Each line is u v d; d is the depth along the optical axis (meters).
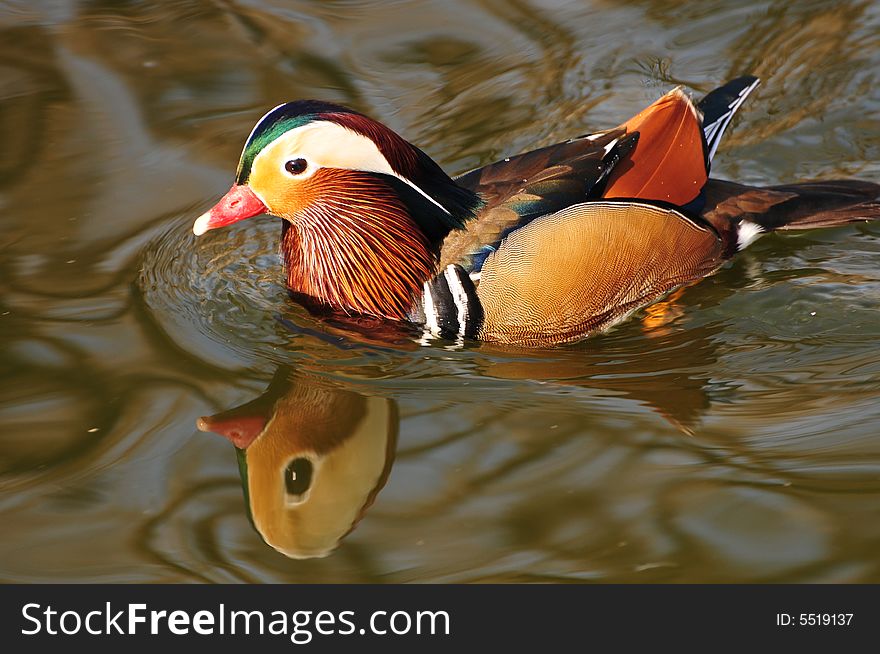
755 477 7.09
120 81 12.06
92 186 10.58
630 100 11.62
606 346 8.77
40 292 9.24
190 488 7.29
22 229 10.02
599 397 8.07
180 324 8.96
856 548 6.50
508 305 8.55
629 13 12.99
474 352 8.71
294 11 13.34
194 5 13.50
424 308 8.81
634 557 6.57
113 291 9.28
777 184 10.56
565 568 6.53
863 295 9.02
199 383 8.24
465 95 11.79
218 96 11.82
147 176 10.71
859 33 12.29
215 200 10.34
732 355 8.52
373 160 8.59
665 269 9.02
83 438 7.65
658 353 8.61
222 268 9.78
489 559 6.63
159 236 9.96
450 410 7.99
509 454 7.48
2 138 11.18
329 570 6.66
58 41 12.77
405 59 12.38
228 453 7.59
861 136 11.04
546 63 12.23
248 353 8.66
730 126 11.34
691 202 9.13
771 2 12.89
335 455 7.58
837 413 7.69
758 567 6.43
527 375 8.40
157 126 11.37
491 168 9.12
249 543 6.89
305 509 7.13
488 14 13.16
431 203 8.70
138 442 7.64
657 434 7.60
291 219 8.83
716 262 9.33
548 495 7.08
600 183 8.81
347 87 11.90
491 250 8.52
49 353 8.48
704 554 6.55
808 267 9.41
